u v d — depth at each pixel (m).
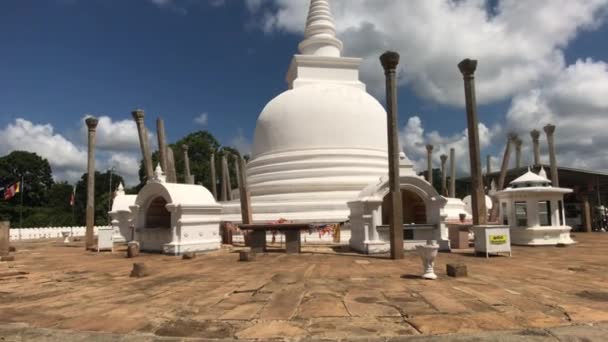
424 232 19.69
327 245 23.39
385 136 32.34
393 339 6.42
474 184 18.81
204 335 6.82
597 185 39.47
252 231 20.30
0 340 6.70
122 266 15.89
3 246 20.38
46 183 78.06
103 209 69.56
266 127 32.56
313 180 28.86
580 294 9.45
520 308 8.16
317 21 38.19
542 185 23.58
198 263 16.31
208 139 69.00
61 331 7.14
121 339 6.69
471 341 6.29
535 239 22.00
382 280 11.47
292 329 7.03
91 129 26.17
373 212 18.92
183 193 20.98
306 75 35.06
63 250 24.11
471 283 10.91
